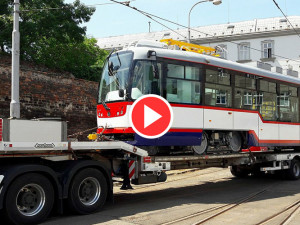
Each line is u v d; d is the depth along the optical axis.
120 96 9.43
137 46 10.39
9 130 6.77
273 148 14.35
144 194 10.98
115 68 10.08
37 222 7.01
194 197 10.41
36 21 20.56
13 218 6.63
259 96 13.30
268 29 50.81
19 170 6.75
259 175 16.30
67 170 7.62
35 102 16.55
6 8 19.69
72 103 18.27
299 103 15.66
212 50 13.12
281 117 14.38
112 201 8.48
